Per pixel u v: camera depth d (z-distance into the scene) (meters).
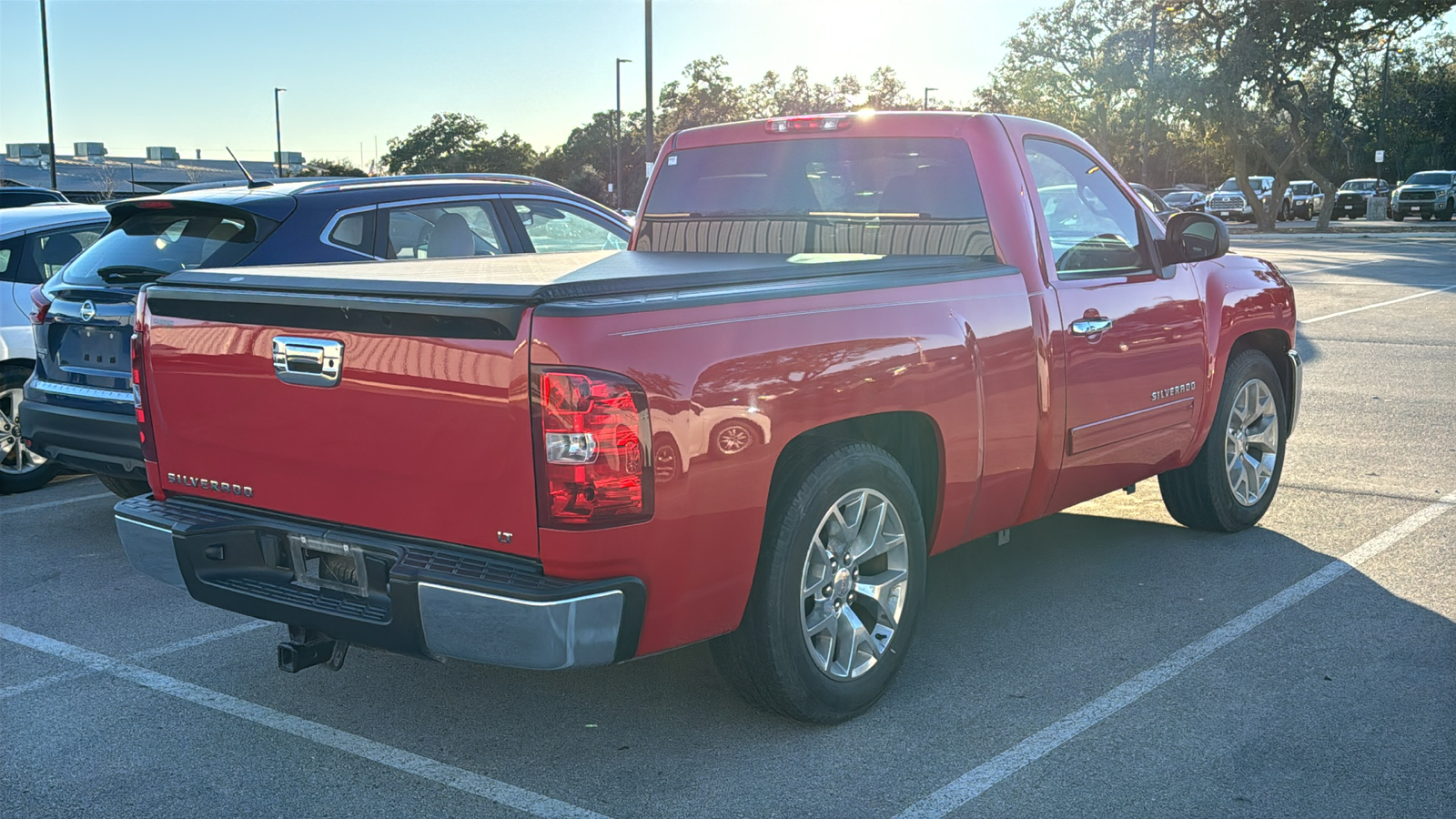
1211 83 39.38
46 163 69.81
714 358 3.24
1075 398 4.53
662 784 3.44
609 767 3.55
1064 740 3.65
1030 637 4.52
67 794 3.44
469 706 4.02
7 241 7.38
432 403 3.16
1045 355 4.36
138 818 3.30
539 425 3.00
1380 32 37.59
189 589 3.71
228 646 4.67
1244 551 5.55
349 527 3.44
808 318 3.52
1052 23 50.78
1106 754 3.55
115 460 5.84
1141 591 5.02
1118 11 48.06
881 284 3.79
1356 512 6.13
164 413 3.81
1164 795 3.30
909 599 3.95
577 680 4.23
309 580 3.55
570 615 3.04
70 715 4.01
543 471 3.02
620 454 3.04
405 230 6.58
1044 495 4.55
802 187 4.97
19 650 4.64
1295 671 4.13
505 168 112.69
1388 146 70.56
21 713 4.03
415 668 4.38
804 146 4.95
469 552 3.22
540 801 3.36
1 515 6.81
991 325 4.13
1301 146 39.50
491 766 3.58
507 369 3.02
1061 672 4.18
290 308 3.38
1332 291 18.27
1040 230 4.48
